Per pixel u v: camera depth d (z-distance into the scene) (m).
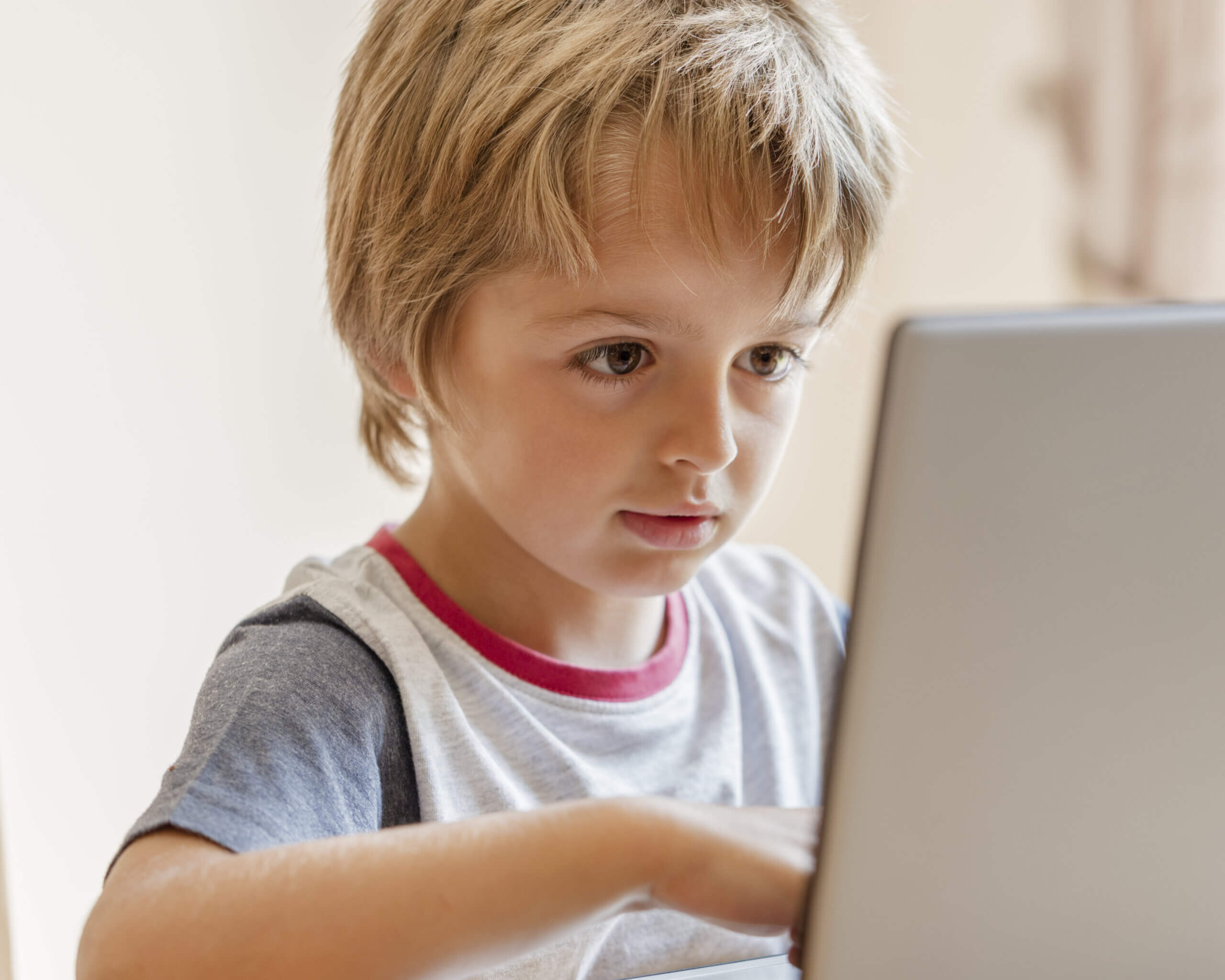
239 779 0.48
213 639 1.12
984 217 1.52
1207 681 0.34
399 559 0.66
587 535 0.56
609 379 0.53
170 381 1.07
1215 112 1.43
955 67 1.48
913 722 0.33
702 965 0.65
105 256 1.03
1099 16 1.45
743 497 0.58
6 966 0.95
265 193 1.08
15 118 0.99
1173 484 0.32
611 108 0.50
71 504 1.05
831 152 0.53
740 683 0.75
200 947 0.39
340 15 1.06
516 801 0.60
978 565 0.31
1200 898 0.36
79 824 1.06
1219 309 0.31
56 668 1.05
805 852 0.40
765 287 0.52
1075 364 0.30
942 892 0.35
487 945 0.39
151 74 1.02
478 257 0.53
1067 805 0.35
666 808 0.41
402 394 0.63
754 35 0.54
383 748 0.57
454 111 0.54
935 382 0.30
